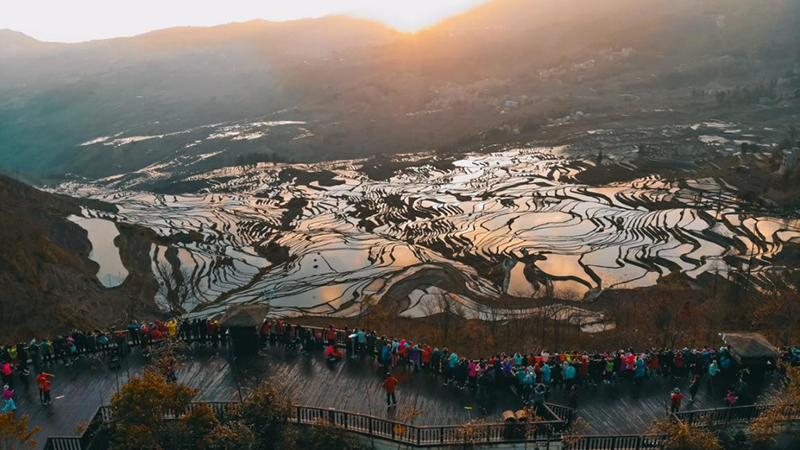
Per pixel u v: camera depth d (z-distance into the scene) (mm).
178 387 29656
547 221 108438
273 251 99562
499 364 36844
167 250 99938
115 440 29359
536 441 30688
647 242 94375
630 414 34250
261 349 42000
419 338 60406
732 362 37688
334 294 79875
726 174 130000
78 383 37312
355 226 113312
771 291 68375
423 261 91250
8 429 25656
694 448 28531
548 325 63562
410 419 33094
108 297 78500
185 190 154875
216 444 29562
